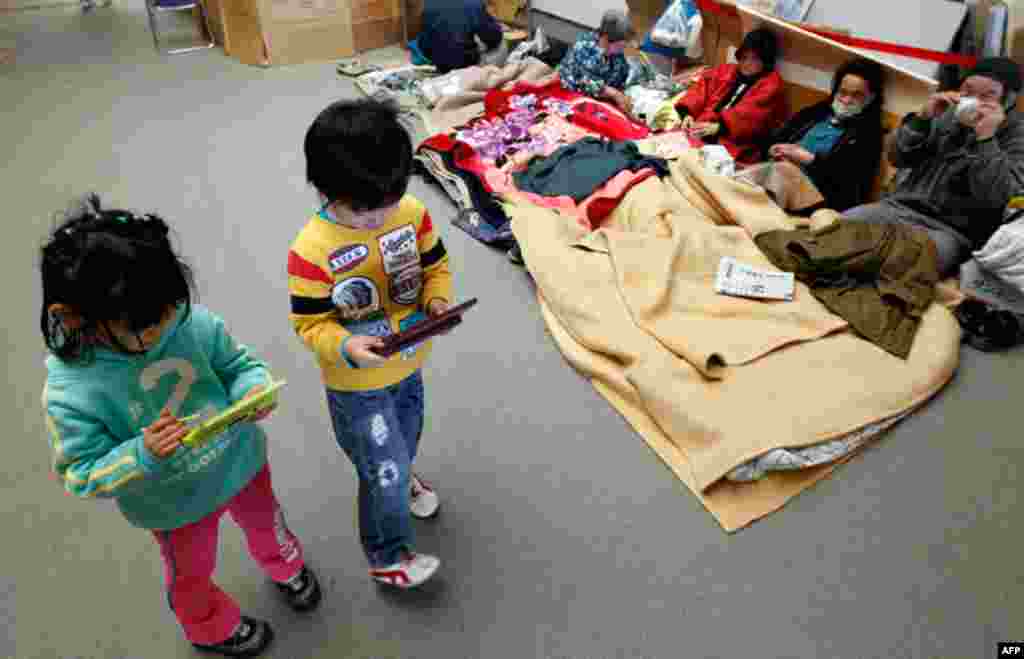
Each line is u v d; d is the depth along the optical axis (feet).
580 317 7.32
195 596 4.18
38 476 5.96
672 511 5.62
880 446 6.14
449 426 6.42
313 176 3.51
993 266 7.29
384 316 4.21
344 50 15.70
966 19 9.73
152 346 3.26
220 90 13.96
